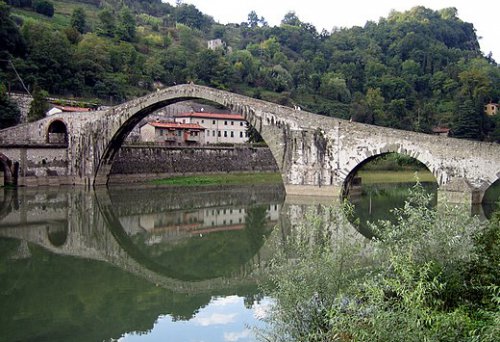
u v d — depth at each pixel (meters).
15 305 19.47
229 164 82.44
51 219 38.94
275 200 52.88
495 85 130.25
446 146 43.53
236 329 16.98
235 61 140.88
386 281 10.75
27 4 131.25
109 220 39.22
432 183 72.00
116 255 28.30
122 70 114.06
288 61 161.75
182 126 93.69
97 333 16.72
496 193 55.44
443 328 9.73
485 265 12.89
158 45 155.38
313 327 11.80
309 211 15.16
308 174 50.38
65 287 21.95
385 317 9.52
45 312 18.72
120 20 148.00
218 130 102.56
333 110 122.94
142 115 62.06
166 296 20.86
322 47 177.50
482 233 14.44
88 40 114.31
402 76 141.25
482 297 12.22
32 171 62.25
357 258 13.42
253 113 52.78
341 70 147.75
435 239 13.18
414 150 44.97
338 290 12.00
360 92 138.38
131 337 16.25
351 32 188.88
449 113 117.19
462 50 172.00
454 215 13.98
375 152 46.97
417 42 159.25
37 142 65.25
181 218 41.00
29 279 23.05
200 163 78.69
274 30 194.50
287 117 51.00
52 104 79.88
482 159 42.28
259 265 25.19
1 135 63.00
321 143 49.53
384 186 67.50
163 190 62.38
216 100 54.69
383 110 121.81
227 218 41.00
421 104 126.94
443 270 12.54
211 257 27.91
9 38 84.19
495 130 102.44
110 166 65.38
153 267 25.80
